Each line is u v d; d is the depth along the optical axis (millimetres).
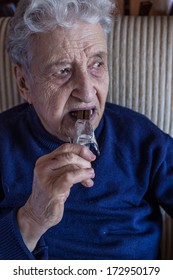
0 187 979
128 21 1009
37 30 758
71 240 928
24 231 805
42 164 685
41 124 917
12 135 963
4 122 995
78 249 919
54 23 748
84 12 753
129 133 943
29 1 776
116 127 954
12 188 935
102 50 800
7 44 875
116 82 1032
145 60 1008
